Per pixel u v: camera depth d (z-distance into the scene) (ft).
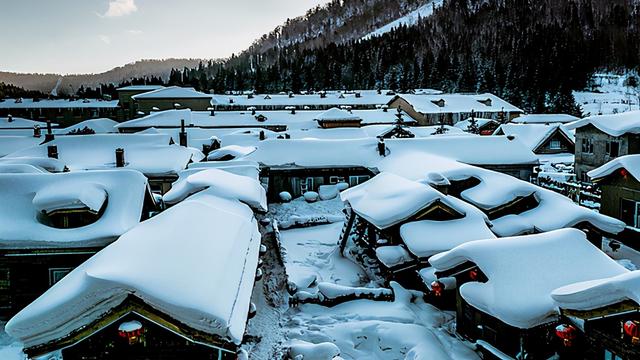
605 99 391.86
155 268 33.40
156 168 94.63
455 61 439.22
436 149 110.83
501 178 79.61
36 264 54.24
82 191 54.34
